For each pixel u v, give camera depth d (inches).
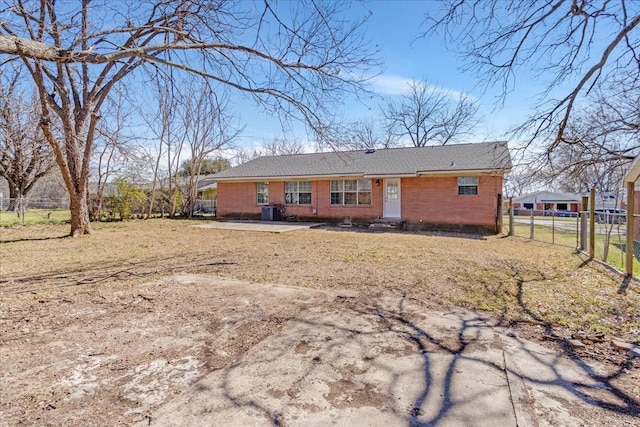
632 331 140.7
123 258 304.0
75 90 417.7
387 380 100.2
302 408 86.5
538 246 394.0
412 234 512.4
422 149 687.7
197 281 215.5
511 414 84.4
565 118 196.1
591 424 82.4
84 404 87.5
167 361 111.1
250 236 470.9
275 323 144.8
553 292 196.2
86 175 456.8
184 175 1146.7
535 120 207.0
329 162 713.0
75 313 155.3
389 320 149.6
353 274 237.1
